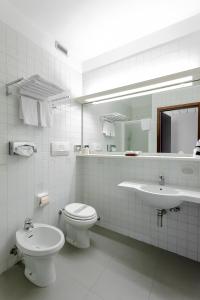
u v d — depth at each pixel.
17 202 1.66
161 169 1.86
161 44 1.89
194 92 1.73
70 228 1.98
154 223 1.95
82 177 2.54
